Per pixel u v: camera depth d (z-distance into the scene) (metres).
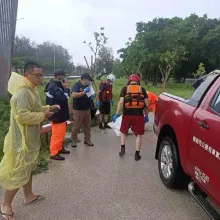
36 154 3.81
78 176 5.19
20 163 3.66
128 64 38.41
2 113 9.65
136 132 6.12
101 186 4.79
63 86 6.10
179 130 4.13
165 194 4.53
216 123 3.22
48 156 6.18
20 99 3.57
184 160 3.99
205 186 3.36
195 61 46.94
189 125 3.86
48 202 4.22
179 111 4.29
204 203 3.62
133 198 4.39
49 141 6.81
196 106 3.93
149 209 4.09
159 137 5.04
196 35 44.38
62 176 5.18
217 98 3.57
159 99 5.32
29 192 4.14
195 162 3.62
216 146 3.09
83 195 4.46
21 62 34.00
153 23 46.75
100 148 6.96
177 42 42.28
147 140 7.84
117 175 5.27
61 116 5.89
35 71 3.67
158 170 5.51
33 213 3.92
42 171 5.38
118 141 7.65
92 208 4.08
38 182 4.90
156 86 37.03
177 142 4.21
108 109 9.18
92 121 9.59
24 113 3.55
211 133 3.25
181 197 4.44
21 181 3.69
